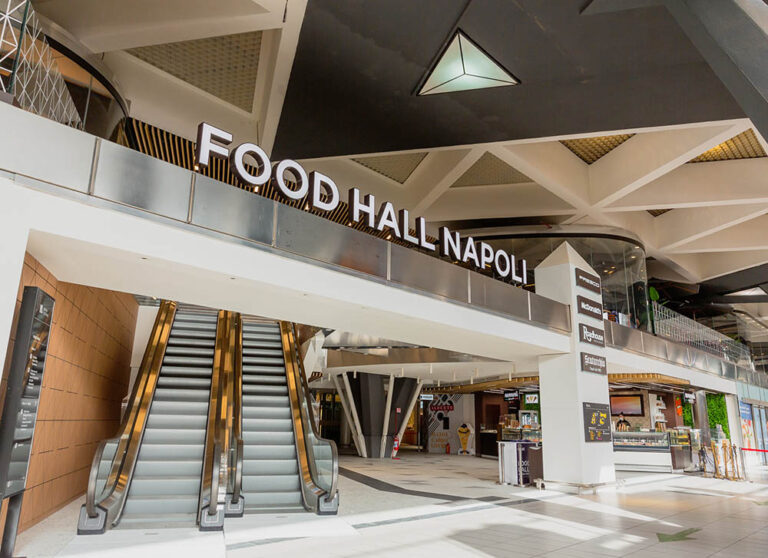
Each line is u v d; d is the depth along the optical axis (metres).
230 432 8.80
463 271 10.17
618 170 15.20
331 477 8.30
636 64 9.03
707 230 18.52
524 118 11.05
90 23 9.02
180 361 11.38
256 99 12.48
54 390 7.57
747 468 20.98
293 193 8.48
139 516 7.28
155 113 11.58
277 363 12.44
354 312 8.70
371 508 8.92
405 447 30.80
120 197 5.91
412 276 9.11
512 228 19.42
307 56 9.28
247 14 8.38
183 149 12.78
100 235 5.70
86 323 8.95
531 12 7.88
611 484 12.59
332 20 8.33
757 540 6.91
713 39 5.45
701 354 20.59
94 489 6.58
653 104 10.26
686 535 7.19
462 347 11.97
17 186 5.18
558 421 12.44
